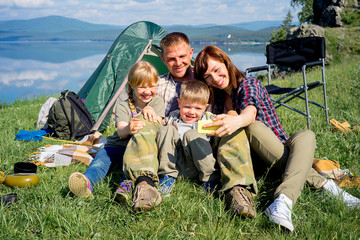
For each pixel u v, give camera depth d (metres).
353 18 16.81
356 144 3.02
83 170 2.95
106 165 2.54
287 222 1.77
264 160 2.32
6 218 1.93
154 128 2.49
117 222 1.92
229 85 2.65
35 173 2.65
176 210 2.04
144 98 2.75
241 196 1.98
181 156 2.48
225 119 2.08
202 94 2.48
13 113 6.25
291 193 1.96
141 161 2.13
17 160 3.12
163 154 2.32
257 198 2.20
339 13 17.14
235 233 1.82
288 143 2.28
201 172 2.37
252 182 2.05
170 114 2.86
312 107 5.17
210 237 1.76
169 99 3.16
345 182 2.37
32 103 8.88
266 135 2.23
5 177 2.54
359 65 9.24
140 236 1.77
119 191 2.09
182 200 2.17
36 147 3.70
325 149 3.13
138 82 2.65
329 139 3.36
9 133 4.30
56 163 3.01
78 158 3.08
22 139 4.04
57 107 4.41
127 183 2.16
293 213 1.87
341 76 7.99
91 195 2.18
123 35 6.01
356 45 15.08
